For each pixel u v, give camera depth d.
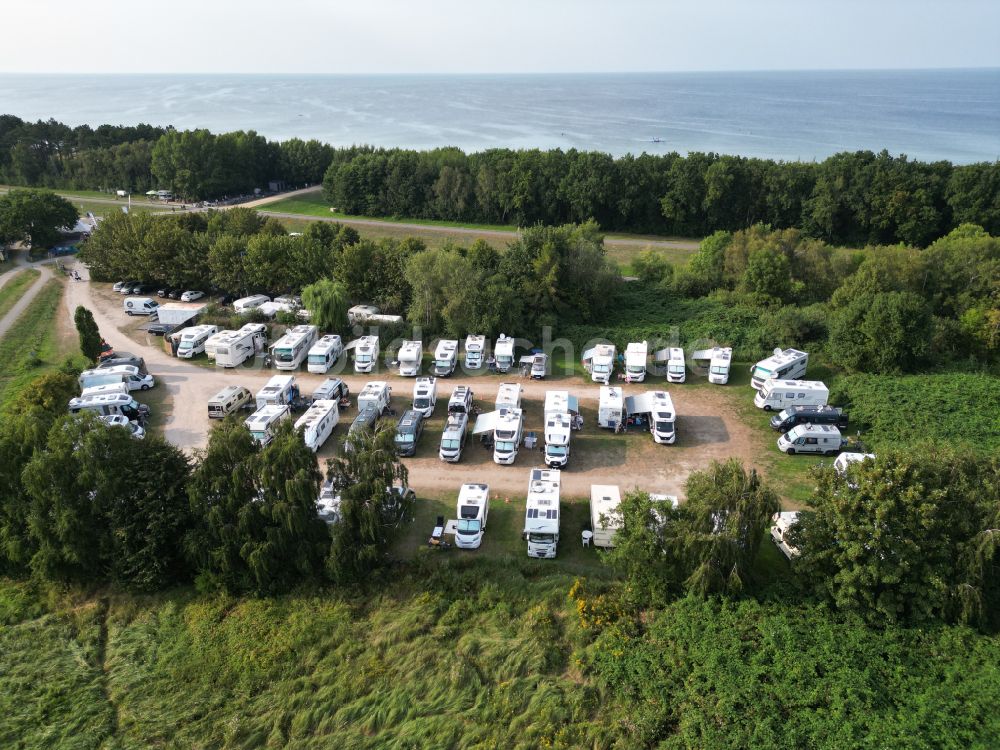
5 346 62.31
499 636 28.97
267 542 30.66
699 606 28.75
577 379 55.81
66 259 95.19
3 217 92.69
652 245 110.25
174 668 28.31
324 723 25.69
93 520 31.86
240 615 30.70
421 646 28.58
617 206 119.50
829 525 28.83
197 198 139.25
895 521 27.69
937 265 66.69
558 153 124.56
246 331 59.19
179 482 32.62
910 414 44.53
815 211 109.06
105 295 78.25
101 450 31.77
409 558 33.69
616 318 69.31
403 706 26.11
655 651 27.20
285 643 29.05
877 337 52.12
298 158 155.00
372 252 69.44
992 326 58.53
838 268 71.88
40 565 31.41
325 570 31.70
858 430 44.94
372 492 31.08
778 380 49.81
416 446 44.34
